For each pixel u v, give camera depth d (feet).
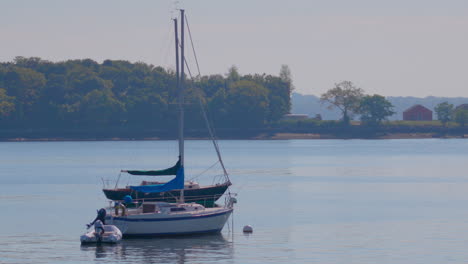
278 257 627.46
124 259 619.67
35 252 649.20
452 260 613.93
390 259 619.26
